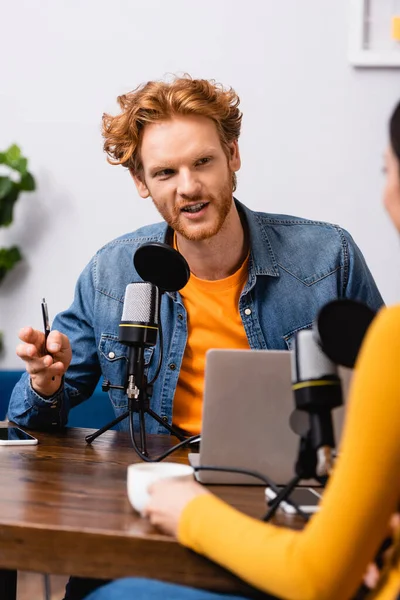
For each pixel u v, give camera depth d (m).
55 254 3.03
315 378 1.01
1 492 1.16
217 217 1.72
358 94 2.85
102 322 1.92
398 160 0.90
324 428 1.02
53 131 3.01
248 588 0.95
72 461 1.39
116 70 2.96
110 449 1.51
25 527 1.01
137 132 1.74
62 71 2.99
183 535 0.95
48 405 1.67
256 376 1.24
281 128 2.89
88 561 0.99
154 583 0.98
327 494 0.85
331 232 1.96
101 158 2.99
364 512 0.82
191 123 1.69
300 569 0.85
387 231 2.88
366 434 0.81
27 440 1.54
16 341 3.06
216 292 1.85
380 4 2.81
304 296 1.89
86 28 2.97
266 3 2.87
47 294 3.04
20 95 3.02
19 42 3.01
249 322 1.84
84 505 1.11
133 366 1.44
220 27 2.89
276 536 0.89
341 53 2.85
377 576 0.94
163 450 1.51
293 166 2.89
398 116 0.90
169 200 1.72
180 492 0.99
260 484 1.25
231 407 1.24
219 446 1.25
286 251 1.91
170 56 2.93
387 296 2.88
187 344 1.83
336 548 0.83
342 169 2.87
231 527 0.92
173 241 1.94
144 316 1.43
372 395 0.81
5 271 3.00
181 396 1.81
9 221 2.98
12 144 2.94
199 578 0.97
